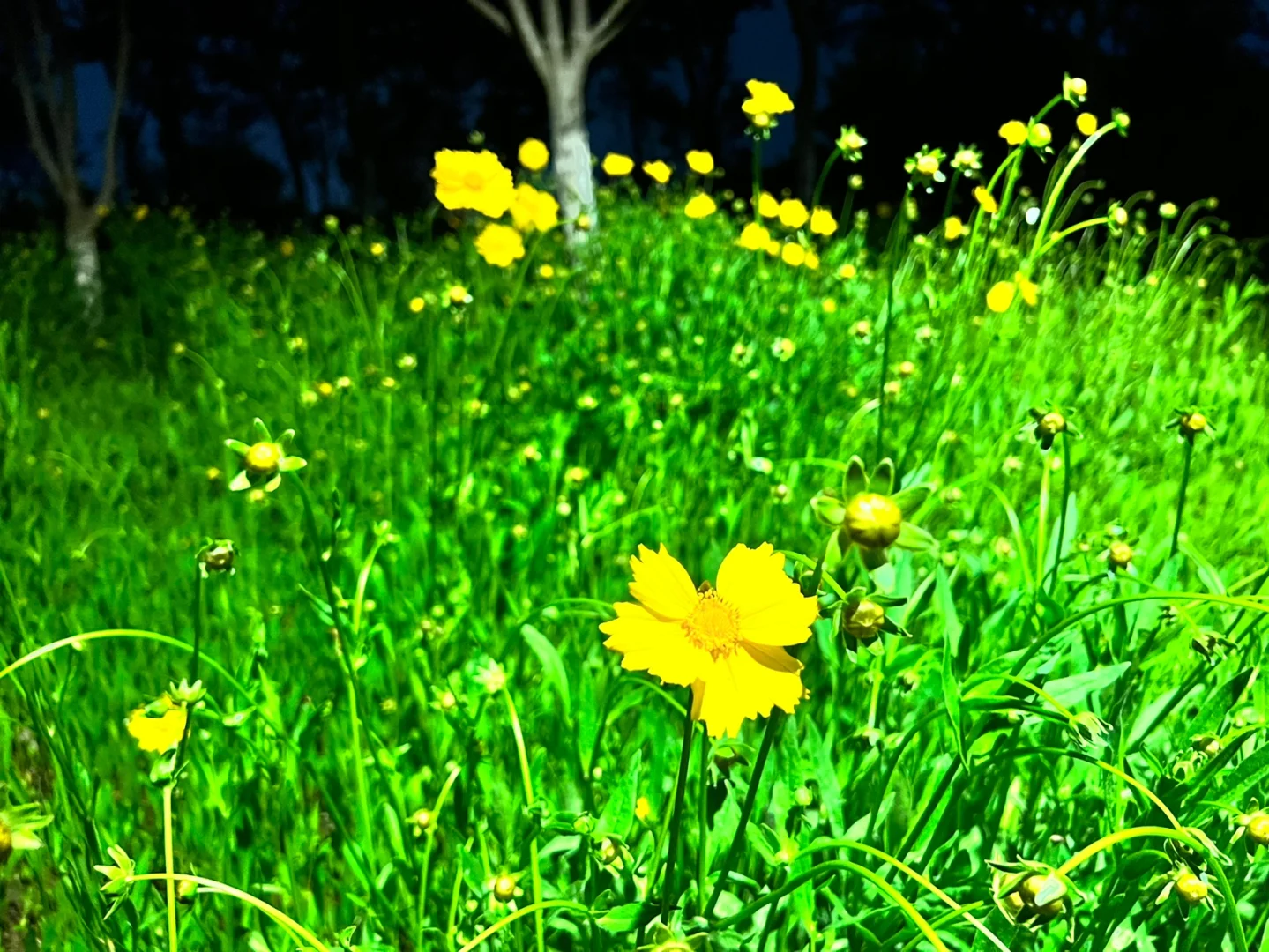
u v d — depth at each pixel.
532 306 1.31
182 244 2.45
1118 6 5.76
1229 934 0.40
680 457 0.86
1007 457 0.80
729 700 0.30
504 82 7.80
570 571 0.70
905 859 0.42
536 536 0.72
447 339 1.07
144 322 1.94
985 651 0.52
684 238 1.45
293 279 1.64
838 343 1.08
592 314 1.27
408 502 0.74
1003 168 0.66
